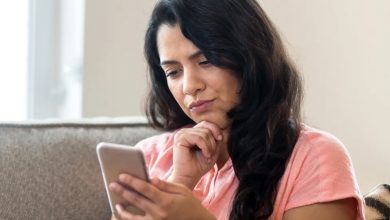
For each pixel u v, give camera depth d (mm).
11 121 1511
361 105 1910
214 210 1257
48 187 1447
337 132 1953
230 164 1291
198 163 1243
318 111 1968
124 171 1005
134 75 2057
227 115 1232
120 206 1051
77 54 2062
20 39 2119
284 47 1280
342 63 1925
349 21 1900
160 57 1258
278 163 1213
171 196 1006
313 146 1220
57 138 1502
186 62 1201
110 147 1002
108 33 2014
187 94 1213
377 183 1904
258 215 1194
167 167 1412
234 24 1186
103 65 2025
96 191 1487
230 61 1188
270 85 1225
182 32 1188
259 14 1230
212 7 1180
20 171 1436
